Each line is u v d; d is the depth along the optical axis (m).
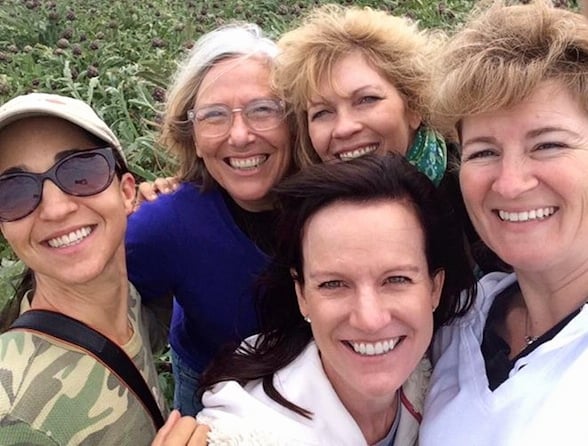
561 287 0.61
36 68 2.20
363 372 0.62
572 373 0.54
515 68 0.55
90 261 0.65
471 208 0.62
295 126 0.93
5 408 0.59
